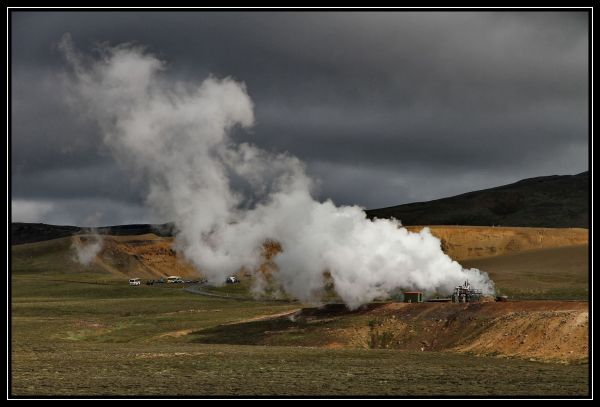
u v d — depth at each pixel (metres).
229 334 106.62
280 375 66.69
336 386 59.19
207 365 74.81
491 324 87.06
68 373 69.19
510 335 82.38
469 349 83.50
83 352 89.00
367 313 102.75
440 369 69.75
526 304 90.56
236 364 75.44
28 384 60.84
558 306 87.62
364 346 93.44
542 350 77.06
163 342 104.88
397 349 90.56
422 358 79.12
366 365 73.75
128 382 62.50
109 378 65.38
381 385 59.66
